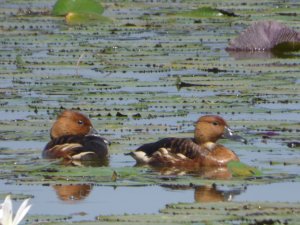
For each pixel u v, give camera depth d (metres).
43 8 33.78
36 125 17.36
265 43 25.98
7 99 19.42
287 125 17.22
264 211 11.74
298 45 26.09
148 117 17.81
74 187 13.70
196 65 23.11
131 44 26.48
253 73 22.09
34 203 12.80
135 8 34.16
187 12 32.34
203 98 19.41
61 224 11.27
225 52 25.58
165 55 24.81
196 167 15.30
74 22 30.34
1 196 13.08
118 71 22.48
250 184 13.84
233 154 15.45
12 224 8.40
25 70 22.56
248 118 17.88
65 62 23.56
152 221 11.29
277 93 19.78
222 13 31.58
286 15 31.88
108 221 11.33
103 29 29.41
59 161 15.23
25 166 14.73
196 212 11.70
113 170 14.47
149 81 21.12
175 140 15.69
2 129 17.08
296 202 12.31
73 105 18.78
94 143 15.73
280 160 15.20
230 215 11.54
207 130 15.59
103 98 19.47
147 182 13.95
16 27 29.64
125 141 16.31
